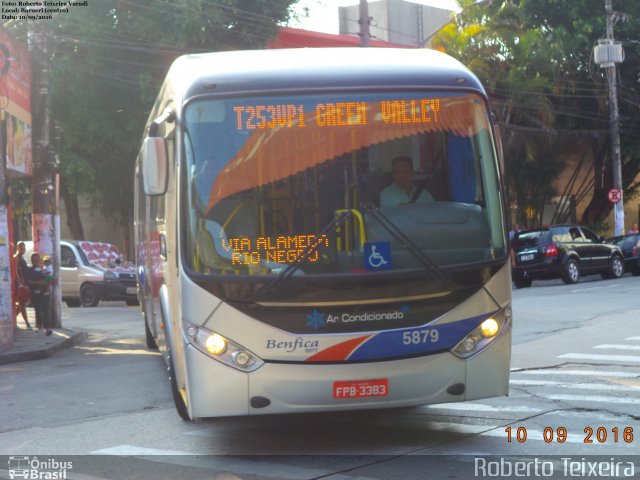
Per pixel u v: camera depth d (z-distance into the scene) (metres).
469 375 6.98
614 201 34.72
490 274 7.09
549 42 36.59
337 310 6.79
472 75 7.49
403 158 7.14
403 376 6.83
